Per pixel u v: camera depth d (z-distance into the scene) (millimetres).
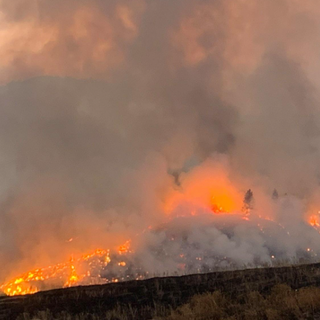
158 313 9773
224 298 9852
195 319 8672
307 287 10039
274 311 8148
